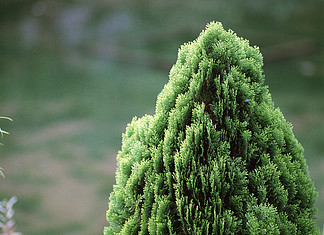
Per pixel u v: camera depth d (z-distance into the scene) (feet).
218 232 8.41
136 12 83.87
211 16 82.89
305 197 9.04
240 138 8.87
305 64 70.74
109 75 68.80
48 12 85.10
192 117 8.96
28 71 69.41
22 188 41.22
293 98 60.70
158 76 69.00
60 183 42.24
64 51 75.56
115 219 9.23
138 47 75.51
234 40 9.29
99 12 84.07
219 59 9.18
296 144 9.36
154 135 9.13
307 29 79.97
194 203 8.64
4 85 65.36
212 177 8.45
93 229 34.78
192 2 86.58
